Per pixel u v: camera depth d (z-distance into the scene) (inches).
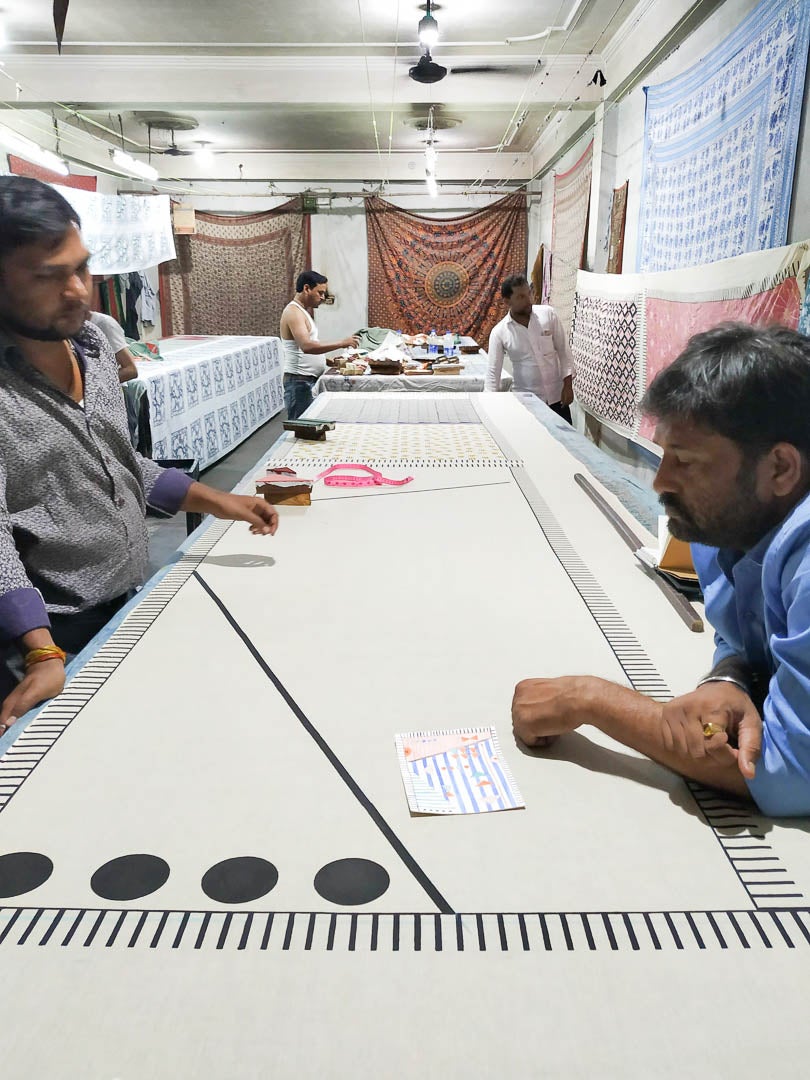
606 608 58.6
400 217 427.2
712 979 27.3
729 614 41.9
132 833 34.4
